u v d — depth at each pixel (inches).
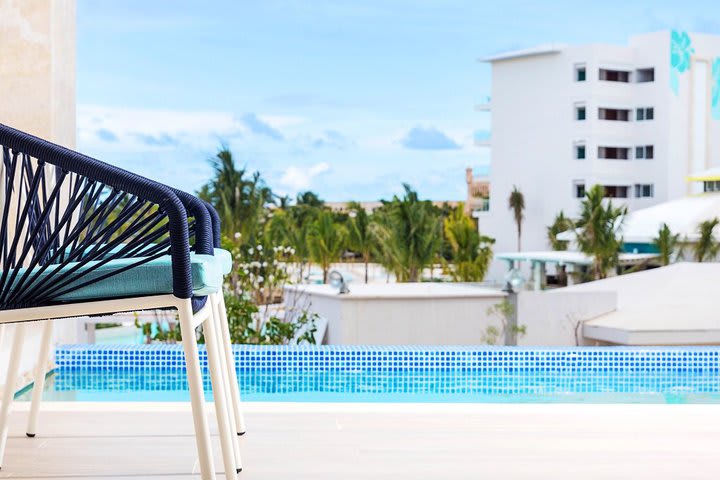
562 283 1039.0
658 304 450.3
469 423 111.5
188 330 64.9
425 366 180.5
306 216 1176.2
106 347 170.1
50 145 66.9
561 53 1307.8
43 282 66.1
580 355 186.7
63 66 157.4
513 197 1387.8
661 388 173.9
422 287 446.0
